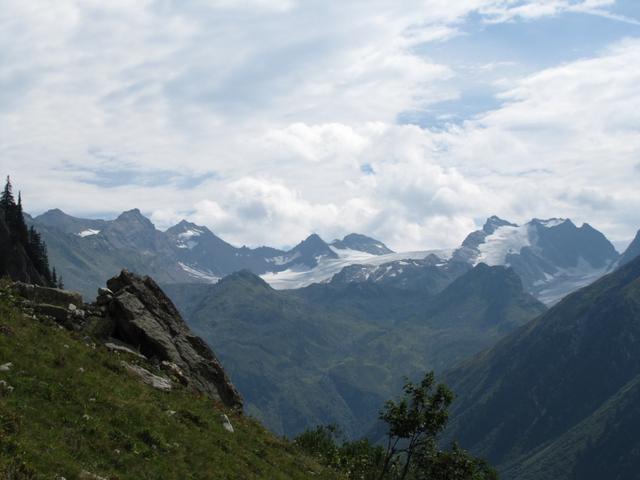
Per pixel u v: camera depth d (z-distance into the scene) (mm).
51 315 43969
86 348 39906
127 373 39781
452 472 51906
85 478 24781
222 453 35469
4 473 22203
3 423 25875
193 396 43719
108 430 29969
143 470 28438
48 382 31750
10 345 33656
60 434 27438
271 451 42562
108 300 51344
